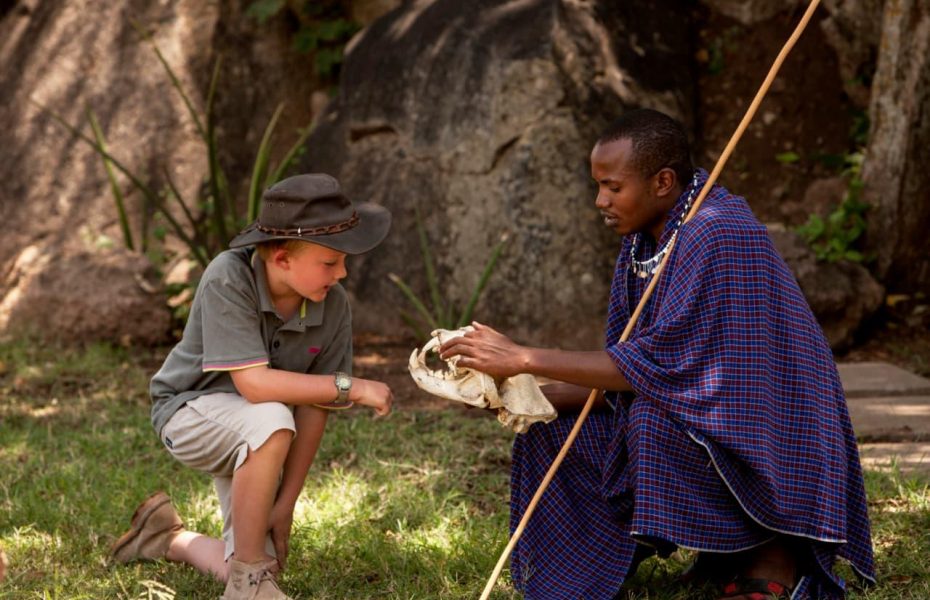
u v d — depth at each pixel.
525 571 3.93
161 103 9.16
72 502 4.97
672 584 4.04
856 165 8.37
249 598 3.77
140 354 7.91
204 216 8.98
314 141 8.88
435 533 4.54
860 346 7.77
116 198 8.38
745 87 8.92
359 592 4.03
